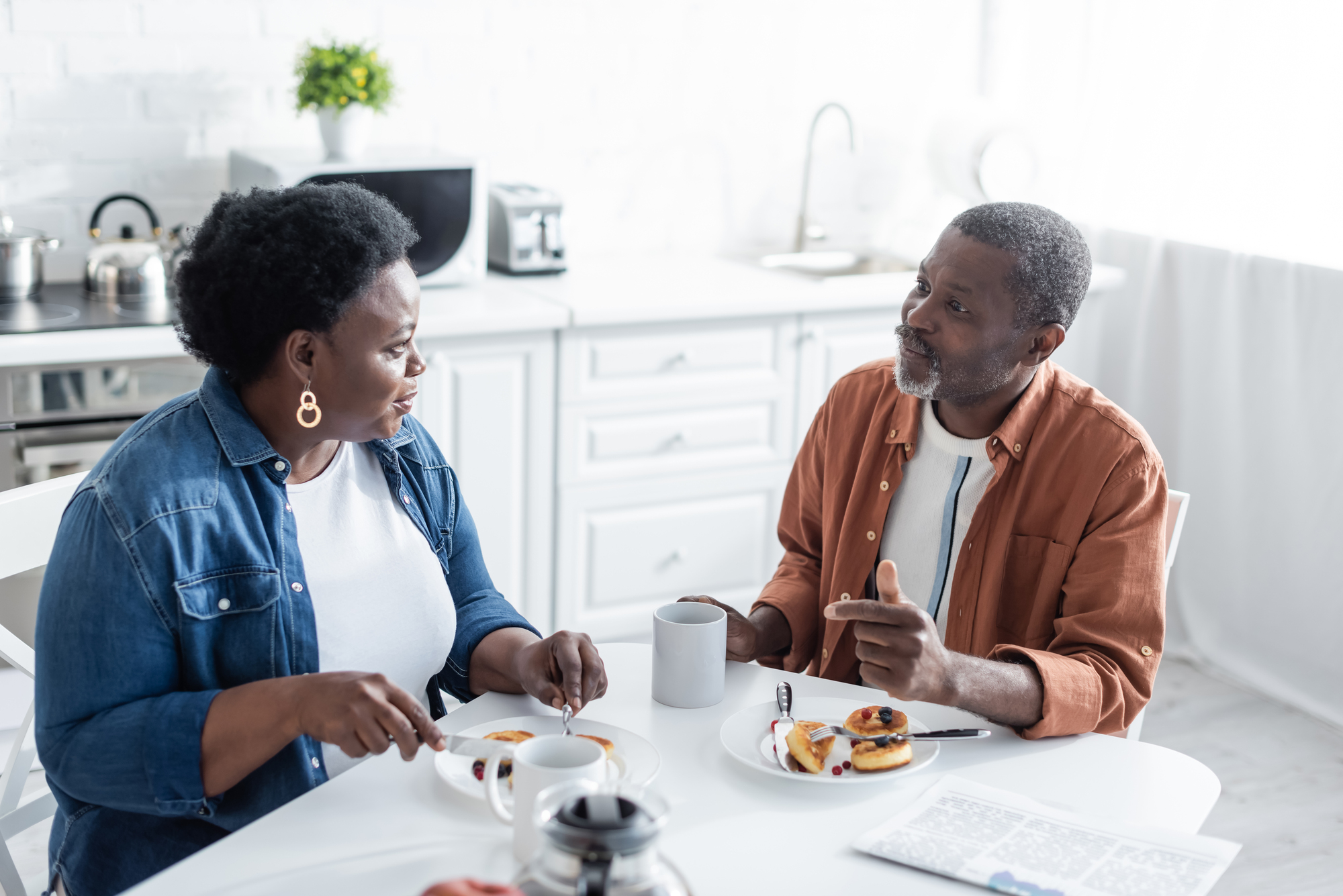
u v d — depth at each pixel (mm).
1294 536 2906
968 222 1432
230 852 965
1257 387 2971
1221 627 3096
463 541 1459
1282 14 2883
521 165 3215
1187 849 999
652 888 730
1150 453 1420
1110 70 3316
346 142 2701
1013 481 1461
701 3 3312
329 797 1055
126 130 2779
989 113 3398
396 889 920
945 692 1159
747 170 3494
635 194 3373
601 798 754
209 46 2811
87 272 2539
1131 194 3301
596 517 2859
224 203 1204
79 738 1081
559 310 2645
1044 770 1151
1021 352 1431
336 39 2934
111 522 1104
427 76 3055
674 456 2904
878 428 1563
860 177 3643
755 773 1116
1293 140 2887
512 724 1189
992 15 3619
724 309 2822
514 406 2691
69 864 1178
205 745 1063
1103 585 1375
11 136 2680
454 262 2799
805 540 1671
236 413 1196
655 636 1265
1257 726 2785
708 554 3020
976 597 1482
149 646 1107
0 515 1360
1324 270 2785
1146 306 3219
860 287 3008
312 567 1237
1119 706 1290
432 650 1323
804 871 961
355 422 1212
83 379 2307
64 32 2672
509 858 963
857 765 1117
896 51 3588
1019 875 954
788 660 1578
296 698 1054
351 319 1156
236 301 1141
